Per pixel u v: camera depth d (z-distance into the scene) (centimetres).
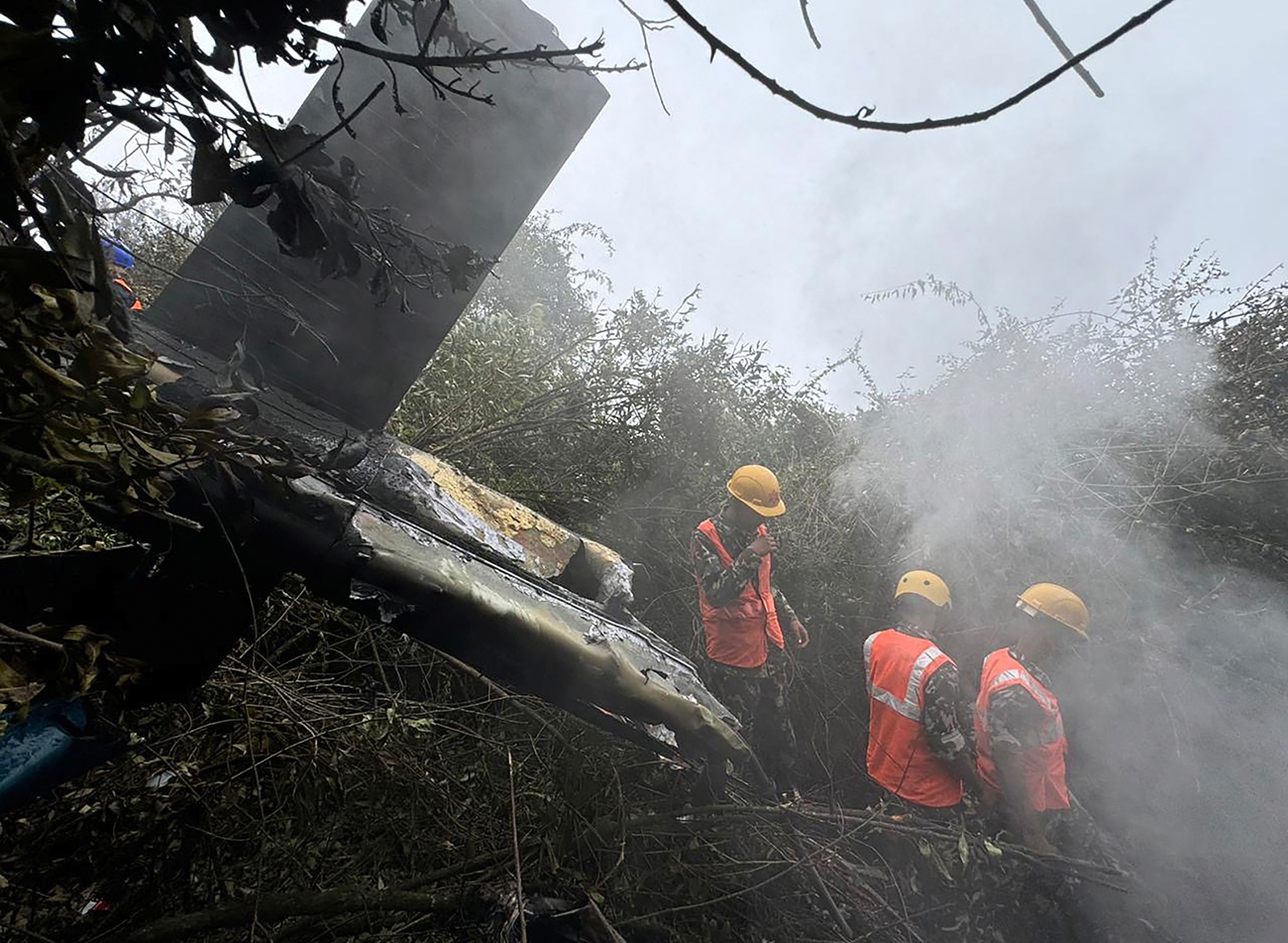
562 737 240
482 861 201
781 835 255
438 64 86
